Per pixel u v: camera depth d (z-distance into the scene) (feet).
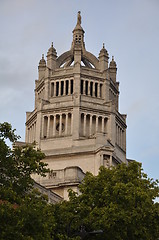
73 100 397.60
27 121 427.74
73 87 405.18
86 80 411.13
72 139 384.27
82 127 393.91
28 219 174.09
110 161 365.20
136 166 252.83
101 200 234.17
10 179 188.44
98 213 225.15
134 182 244.01
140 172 252.83
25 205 178.81
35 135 403.95
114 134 401.49
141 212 229.04
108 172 248.52
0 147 186.19
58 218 220.43
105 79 416.46
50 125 398.42
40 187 281.95
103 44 434.30
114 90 433.89
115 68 444.96
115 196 231.91
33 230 175.63
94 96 409.49
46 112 401.29
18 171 190.80
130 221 222.69
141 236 230.27
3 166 187.93
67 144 384.27
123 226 225.15
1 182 185.47
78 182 319.06
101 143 374.43
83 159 374.02
